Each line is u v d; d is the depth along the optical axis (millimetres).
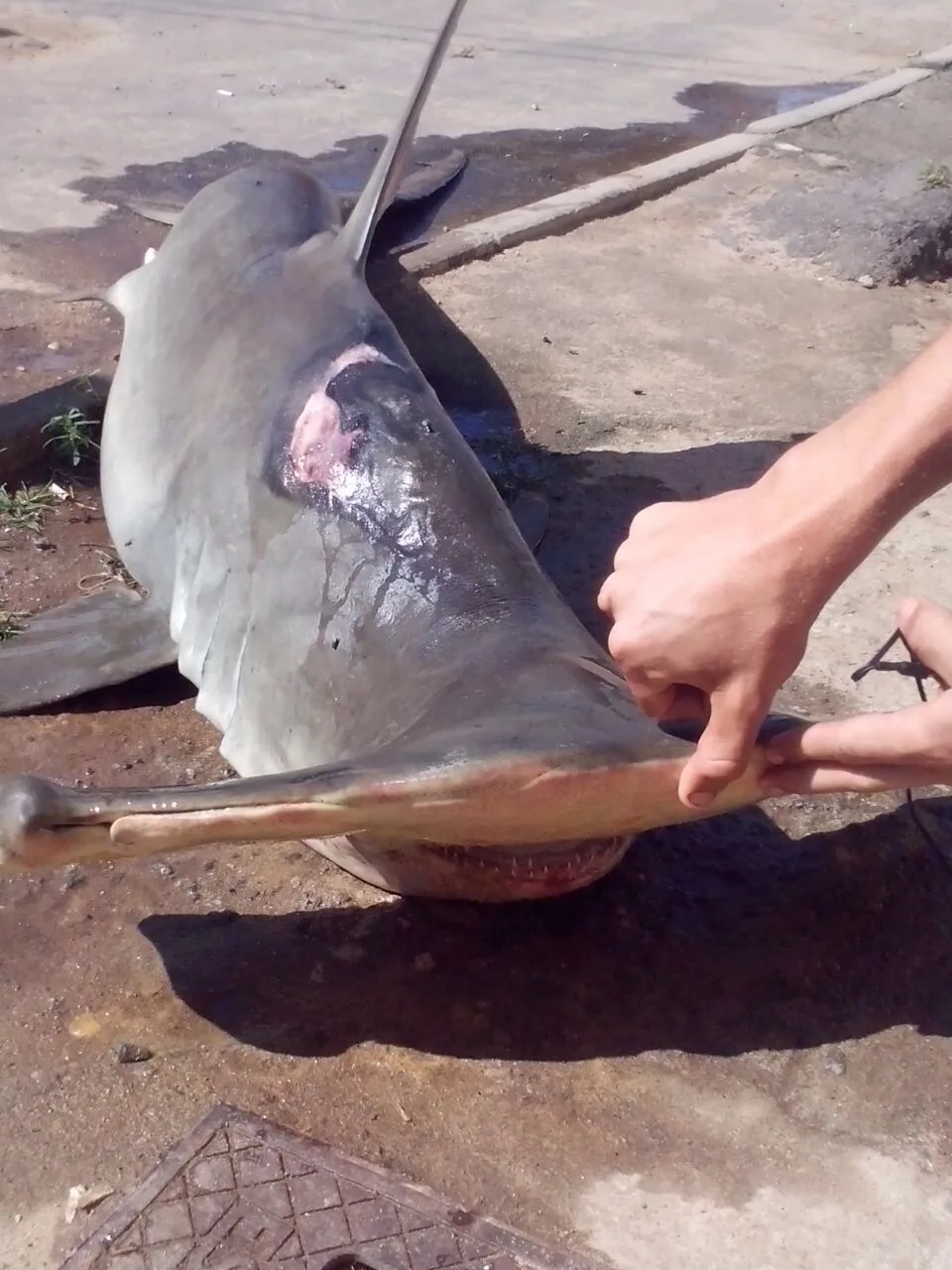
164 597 1574
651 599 756
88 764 1437
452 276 2746
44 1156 1064
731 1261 1026
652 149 3713
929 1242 1049
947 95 4059
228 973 1212
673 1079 1152
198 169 3240
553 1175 1073
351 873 1296
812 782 907
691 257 2936
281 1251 1005
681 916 1292
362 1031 1171
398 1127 1097
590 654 1157
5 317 2375
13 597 1696
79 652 1534
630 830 1055
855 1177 1090
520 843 1094
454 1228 1026
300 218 1798
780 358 2520
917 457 717
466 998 1204
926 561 1892
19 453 1966
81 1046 1146
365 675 1208
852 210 2971
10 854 927
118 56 4086
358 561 1265
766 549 732
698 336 2580
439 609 1201
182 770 1440
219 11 4703
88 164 3203
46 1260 1000
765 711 766
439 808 960
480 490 1298
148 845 953
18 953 1219
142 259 2703
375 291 2625
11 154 3215
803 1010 1218
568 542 1889
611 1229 1040
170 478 1565
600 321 2609
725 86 4355
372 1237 1018
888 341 2617
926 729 840
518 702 1055
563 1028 1186
